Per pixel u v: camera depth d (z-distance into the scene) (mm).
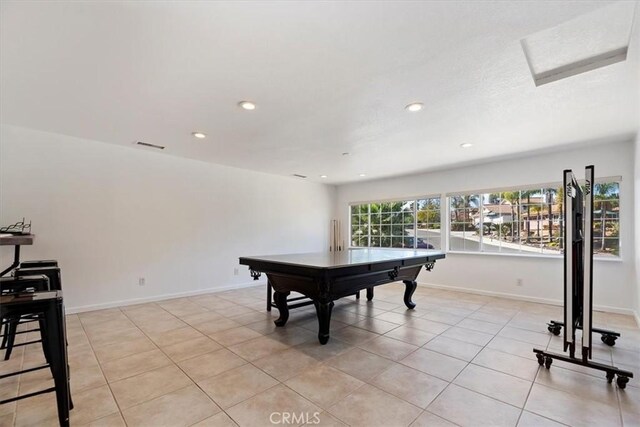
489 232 5223
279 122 3219
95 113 3025
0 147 3473
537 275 4641
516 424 1761
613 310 3973
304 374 2355
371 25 1672
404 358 2646
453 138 3756
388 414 1853
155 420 1793
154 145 4227
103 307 4164
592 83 2336
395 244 6594
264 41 1828
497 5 1511
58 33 1751
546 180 4527
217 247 5434
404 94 2543
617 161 3955
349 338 3129
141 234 4523
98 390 2119
